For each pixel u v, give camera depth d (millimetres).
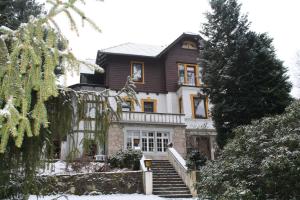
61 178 12938
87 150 5598
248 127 9047
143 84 25031
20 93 2932
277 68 14633
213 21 16250
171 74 25625
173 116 21734
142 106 24422
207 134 23141
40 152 4957
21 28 2957
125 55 24719
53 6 2971
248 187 7520
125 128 20172
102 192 13539
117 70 24688
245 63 14484
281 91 14039
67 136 5523
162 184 14672
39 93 3033
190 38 26859
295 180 6957
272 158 7129
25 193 4898
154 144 20625
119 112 5660
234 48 15000
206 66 15906
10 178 4914
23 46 2852
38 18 2949
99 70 3631
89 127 5516
